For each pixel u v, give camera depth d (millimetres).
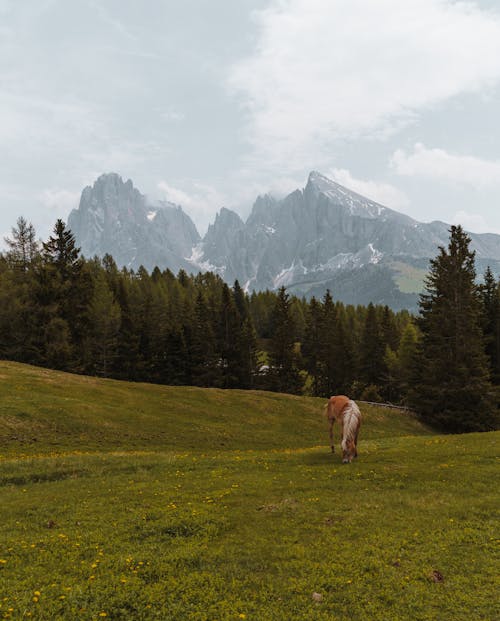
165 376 84812
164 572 9742
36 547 10992
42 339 66562
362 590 9070
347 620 8094
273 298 174625
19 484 18891
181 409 44750
